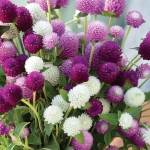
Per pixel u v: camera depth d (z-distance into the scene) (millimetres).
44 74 343
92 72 365
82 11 363
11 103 289
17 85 299
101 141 369
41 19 363
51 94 349
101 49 350
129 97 340
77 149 346
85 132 338
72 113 341
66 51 355
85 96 295
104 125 341
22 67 330
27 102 311
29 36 327
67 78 364
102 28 338
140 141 342
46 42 328
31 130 351
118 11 375
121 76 365
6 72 321
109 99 350
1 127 327
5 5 319
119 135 365
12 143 314
